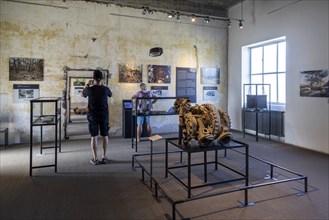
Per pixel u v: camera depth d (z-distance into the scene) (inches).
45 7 238.4
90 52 255.4
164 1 284.0
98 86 169.0
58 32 243.4
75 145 227.1
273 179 142.4
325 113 204.7
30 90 237.0
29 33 234.2
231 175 149.6
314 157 190.4
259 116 275.9
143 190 127.6
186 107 128.0
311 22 213.3
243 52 296.7
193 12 298.0
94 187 131.6
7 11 227.0
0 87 228.1
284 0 238.5
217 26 312.3
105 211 105.9
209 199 117.0
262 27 265.1
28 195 121.2
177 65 293.6
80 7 250.5
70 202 114.0
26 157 188.5
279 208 108.0
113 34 263.7
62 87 247.0
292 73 233.1
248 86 295.4
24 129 238.1
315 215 101.7
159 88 285.4
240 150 211.6
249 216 101.3
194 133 117.6
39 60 238.2
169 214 103.6
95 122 168.4
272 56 268.1
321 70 205.9
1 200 115.5
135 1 270.8
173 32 290.4
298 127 229.3
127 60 270.4
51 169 159.9
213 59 312.2
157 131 292.2
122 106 269.7
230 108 318.7
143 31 276.2
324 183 136.3
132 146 218.1
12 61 229.9
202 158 185.3
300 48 224.2
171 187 131.4
